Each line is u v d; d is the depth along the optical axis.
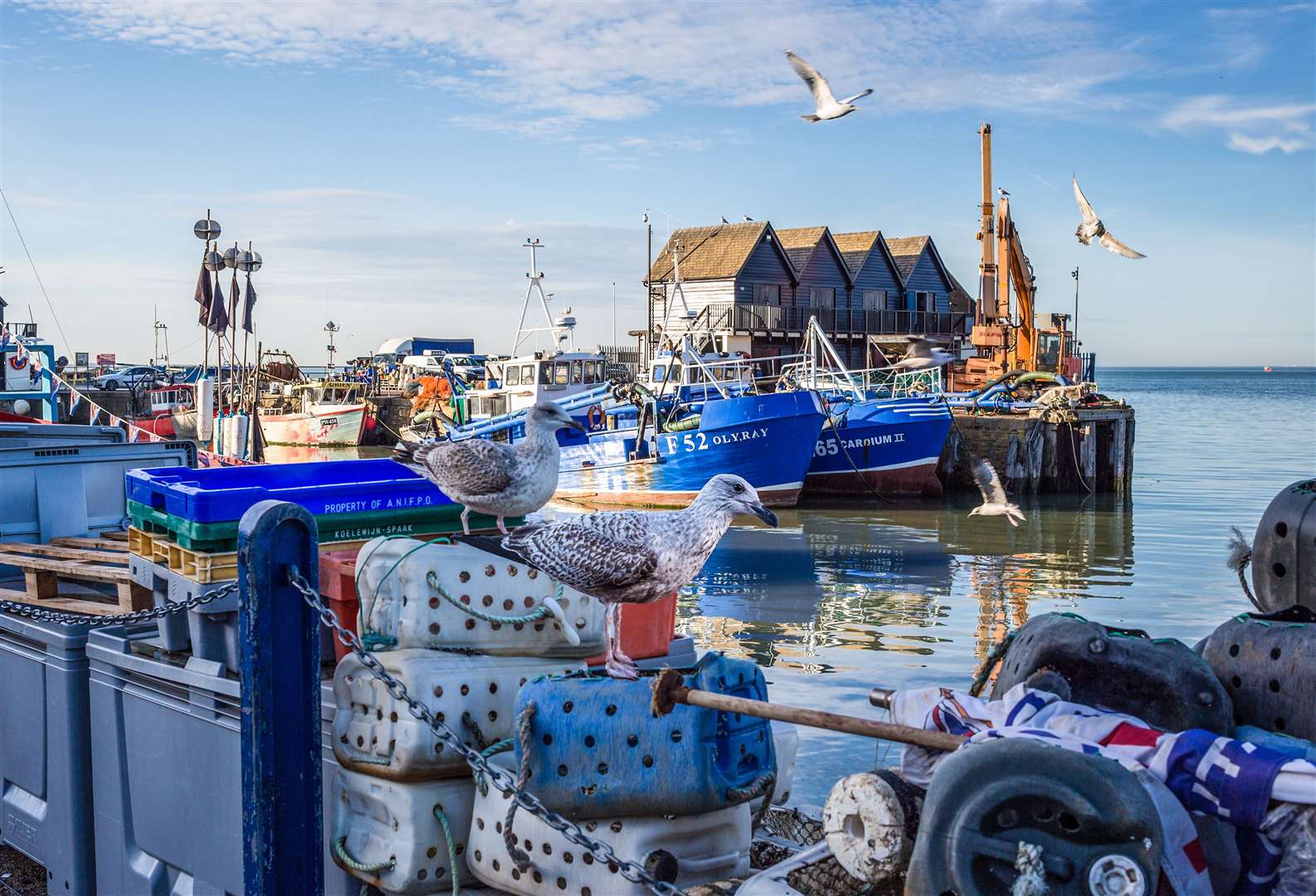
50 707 5.01
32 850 5.20
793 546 21.62
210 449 21.53
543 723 3.45
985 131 38.75
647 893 3.41
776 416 25.50
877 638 13.45
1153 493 31.42
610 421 28.58
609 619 3.99
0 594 5.69
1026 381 36.44
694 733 3.42
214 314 27.25
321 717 4.03
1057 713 2.97
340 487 4.84
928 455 28.75
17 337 15.50
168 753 4.49
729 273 46.03
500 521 5.24
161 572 4.62
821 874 3.17
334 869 4.15
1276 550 3.61
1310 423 72.69
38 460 6.30
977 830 2.48
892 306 53.34
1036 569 18.89
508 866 3.65
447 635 4.07
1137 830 2.40
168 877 4.57
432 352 64.00
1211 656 3.33
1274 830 2.64
